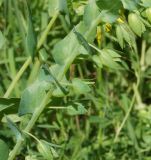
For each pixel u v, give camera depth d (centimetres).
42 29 85
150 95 89
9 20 86
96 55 40
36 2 89
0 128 68
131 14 39
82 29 40
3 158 42
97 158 72
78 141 74
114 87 87
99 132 75
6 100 42
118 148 74
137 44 90
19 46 87
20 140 42
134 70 80
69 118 77
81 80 41
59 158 67
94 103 78
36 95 41
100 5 39
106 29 41
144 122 77
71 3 42
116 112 78
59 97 43
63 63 41
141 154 73
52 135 73
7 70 80
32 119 42
